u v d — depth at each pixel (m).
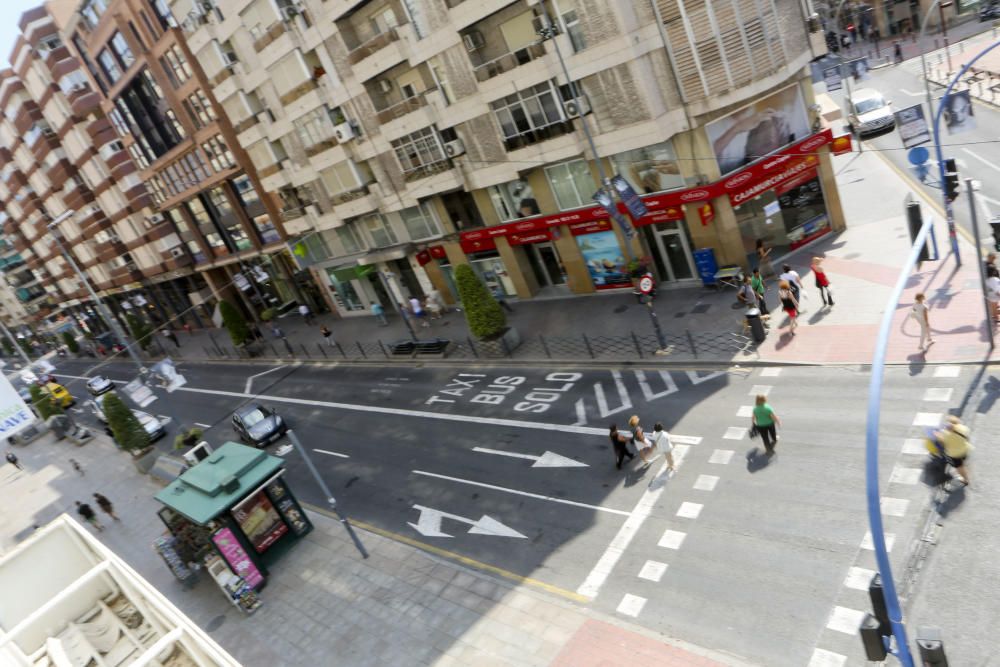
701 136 23.81
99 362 67.44
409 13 27.92
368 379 32.03
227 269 55.81
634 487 16.69
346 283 43.59
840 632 11.04
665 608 12.91
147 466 32.91
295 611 17.48
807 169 25.17
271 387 37.09
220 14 37.06
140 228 60.25
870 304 20.31
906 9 54.78
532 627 13.79
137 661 7.74
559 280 32.88
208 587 20.41
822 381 17.69
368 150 34.06
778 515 13.89
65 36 53.16
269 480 19.41
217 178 46.56
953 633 10.34
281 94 36.53
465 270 27.17
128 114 51.41
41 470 41.06
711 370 20.45
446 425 23.98
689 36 22.47
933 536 11.98
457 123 29.33
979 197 24.28
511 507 17.91
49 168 68.94
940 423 14.48
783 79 23.52
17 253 109.19
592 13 22.92
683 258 27.11
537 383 24.31
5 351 103.31
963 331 17.14
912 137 23.06
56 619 10.16
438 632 14.76
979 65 39.03
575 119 25.47
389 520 19.70
